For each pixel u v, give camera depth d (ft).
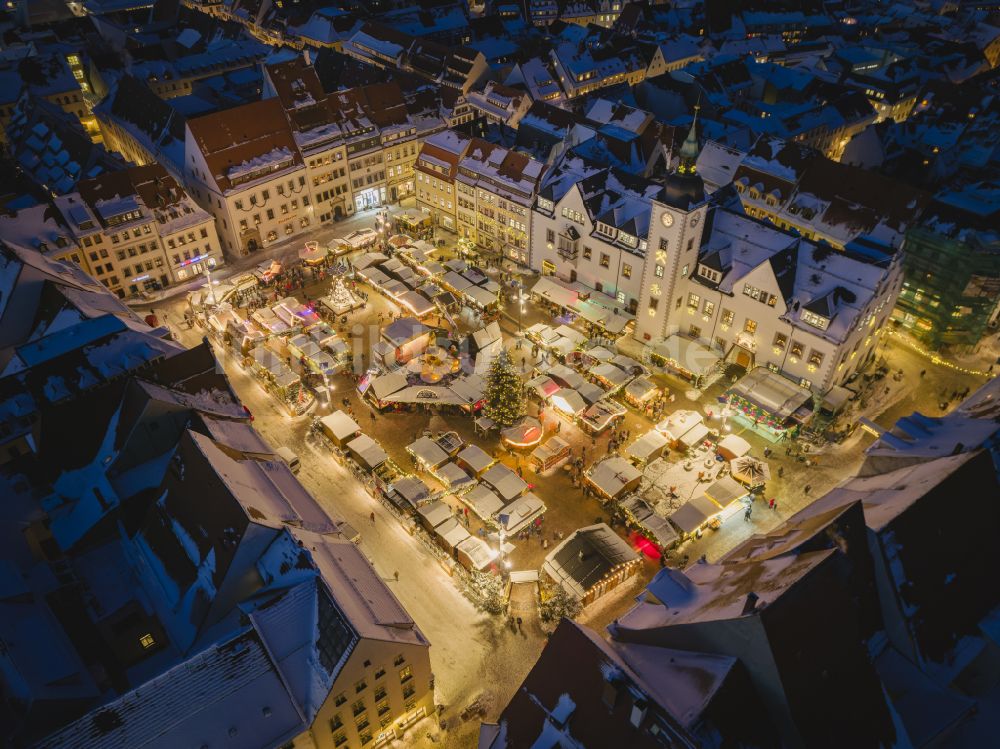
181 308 349.41
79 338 248.52
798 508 248.11
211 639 179.42
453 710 192.24
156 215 353.31
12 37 558.56
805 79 495.00
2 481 212.23
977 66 579.07
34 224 321.93
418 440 266.36
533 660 203.31
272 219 393.09
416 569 228.84
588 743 139.13
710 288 295.89
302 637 170.19
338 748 173.68
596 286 341.21
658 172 402.52
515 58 571.28
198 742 152.56
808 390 281.54
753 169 376.48
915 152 415.85
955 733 153.38
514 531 233.55
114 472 210.38
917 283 310.24
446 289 354.95
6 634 170.19
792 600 129.49
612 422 281.95
